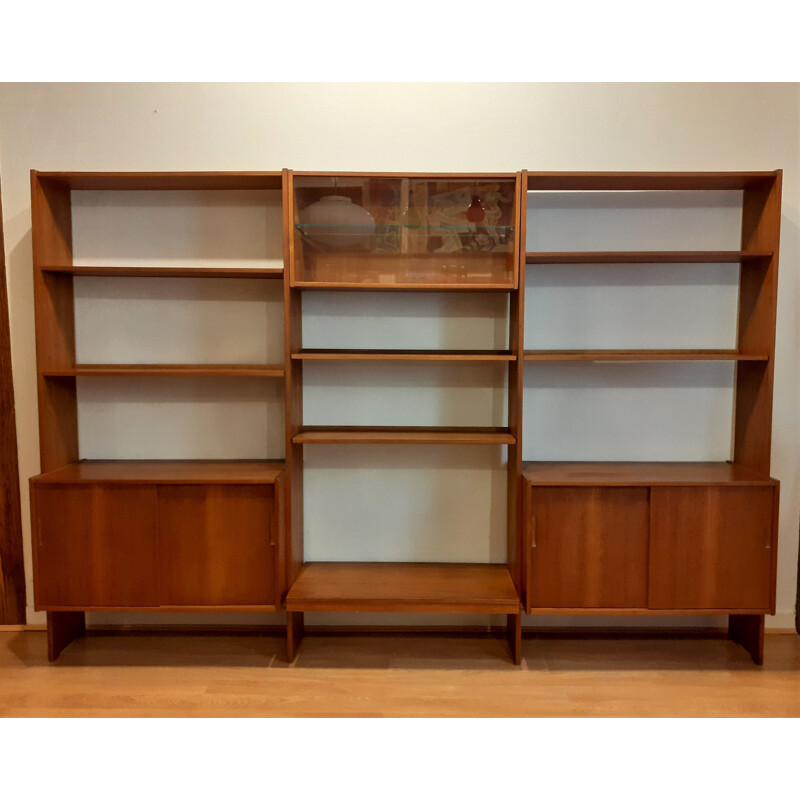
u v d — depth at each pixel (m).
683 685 2.45
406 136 2.76
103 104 2.76
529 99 2.75
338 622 2.89
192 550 2.53
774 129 2.73
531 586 2.52
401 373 2.84
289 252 2.51
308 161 2.77
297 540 2.77
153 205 2.79
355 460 2.88
